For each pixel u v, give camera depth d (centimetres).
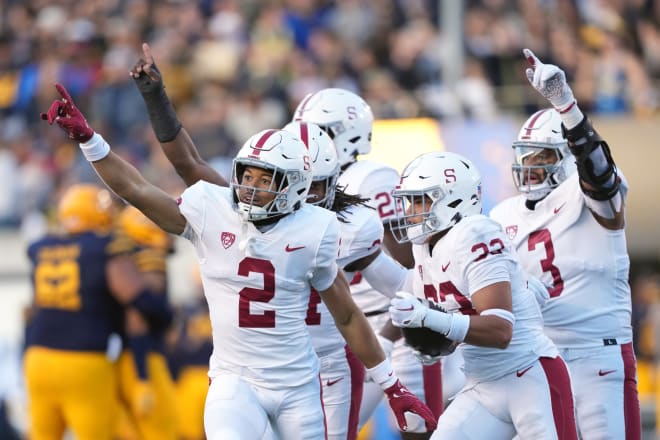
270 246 1641
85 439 2453
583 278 1956
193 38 4988
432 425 1708
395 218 2008
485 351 1769
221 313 1664
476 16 4538
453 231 1748
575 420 1914
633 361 1988
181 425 3036
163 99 1852
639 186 4069
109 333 2470
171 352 3059
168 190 4206
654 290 3847
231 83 4719
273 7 5003
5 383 3419
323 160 1852
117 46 4906
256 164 1623
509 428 1786
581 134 1806
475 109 4334
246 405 1634
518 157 1973
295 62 4759
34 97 4844
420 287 1836
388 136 4081
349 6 4834
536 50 4500
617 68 4338
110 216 2541
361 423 2106
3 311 4069
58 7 5300
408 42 4662
